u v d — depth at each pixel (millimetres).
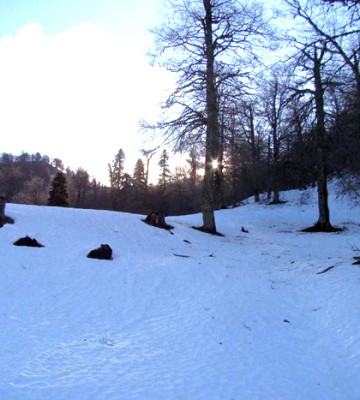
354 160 12547
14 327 7262
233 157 22500
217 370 6043
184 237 17906
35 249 12453
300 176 23781
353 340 7035
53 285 10109
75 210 17750
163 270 12219
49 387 5070
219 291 10383
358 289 9195
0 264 10828
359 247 17578
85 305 8984
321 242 19656
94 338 7109
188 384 5508
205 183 20797
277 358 6648
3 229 13500
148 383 5441
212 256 15391
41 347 6449
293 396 5371
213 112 19031
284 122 21359
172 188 67625
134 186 70438
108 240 15031
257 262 14711
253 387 5562
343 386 5711
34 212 16203
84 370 5691
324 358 6672
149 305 9305
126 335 7391
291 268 13016
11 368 5539
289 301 9742
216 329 7809
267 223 27047
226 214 30297
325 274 11258
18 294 9227
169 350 6734
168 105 19359
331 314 8383
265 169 24156
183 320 8312
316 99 15438
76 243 13859
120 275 11391
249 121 22625
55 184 52344
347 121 11547
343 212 27484
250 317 8578
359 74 10789
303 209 30359
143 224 18016
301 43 14531
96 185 84250
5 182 80375
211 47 19188
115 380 5441
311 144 16578
